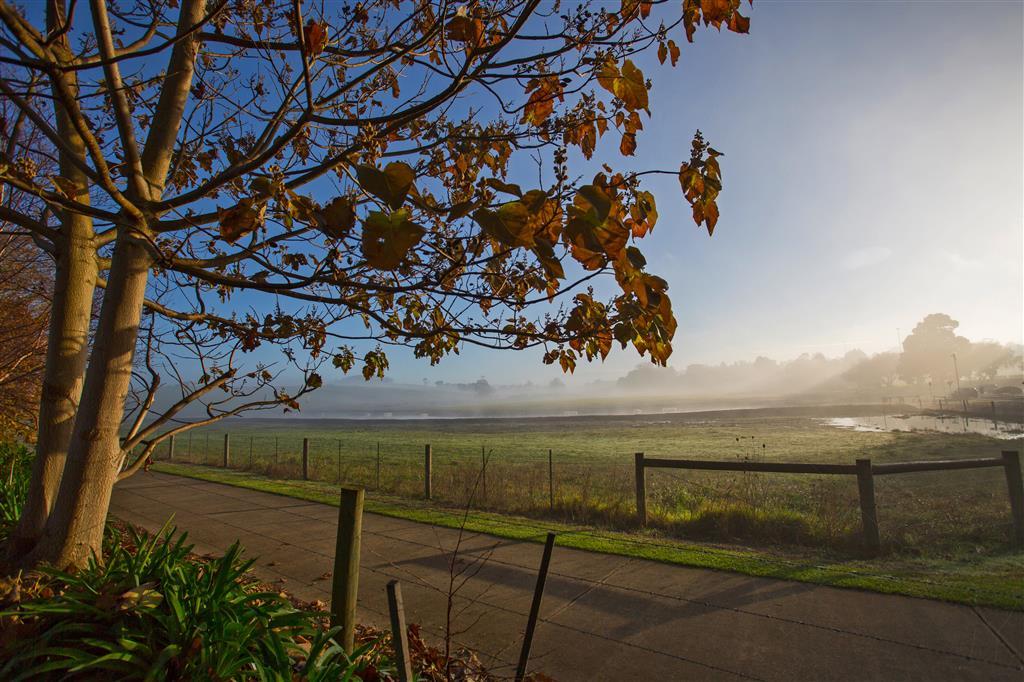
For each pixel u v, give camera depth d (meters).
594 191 1.83
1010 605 4.73
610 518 8.62
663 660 3.98
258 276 2.67
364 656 3.43
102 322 4.03
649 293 1.94
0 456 9.54
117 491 11.92
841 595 5.17
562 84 2.82
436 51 3.45
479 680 3.63
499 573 6.00
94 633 2.83
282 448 28.62
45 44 2.38
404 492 11.77
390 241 1.74
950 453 19.50
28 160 2.81
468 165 3.65
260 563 6.37
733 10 2.36
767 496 9.03
